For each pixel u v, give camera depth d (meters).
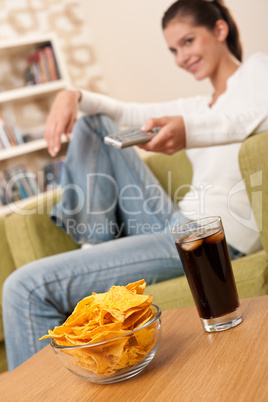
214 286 0.72
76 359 0.63
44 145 3.64
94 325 0.63
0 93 3.54
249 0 3.31
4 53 3.77
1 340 1.75
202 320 0.74
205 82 3.77
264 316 0.73
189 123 1.34
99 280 1.31
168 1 3.79
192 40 1.63
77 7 4.20
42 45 3.80
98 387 0.66
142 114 1.82
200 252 0.71
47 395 0.68
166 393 0.59
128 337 0.61
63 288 1.27
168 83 3.97
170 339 0.76
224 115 1.37
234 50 1.66
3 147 3.54
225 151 1.45
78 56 4.21
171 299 1.24
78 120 1.64
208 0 1.64
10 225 1.67
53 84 3.71
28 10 4.04
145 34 3.98
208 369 0.62
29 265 1.31
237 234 1.37
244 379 0.57
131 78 4.14
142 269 1.34
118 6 4.04
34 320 1.24
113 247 1.36
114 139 1.32
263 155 1.11
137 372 0.66
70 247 1.71
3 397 0.72
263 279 1.16
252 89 1.46
